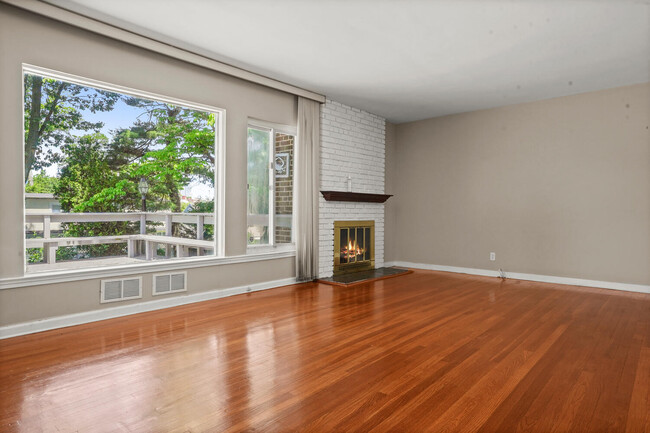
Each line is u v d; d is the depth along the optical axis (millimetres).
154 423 1769
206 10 3100
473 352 2691
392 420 1807
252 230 4785
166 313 3652
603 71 4418
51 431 1701
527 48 3799
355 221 6051
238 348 2746
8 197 2926
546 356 2625
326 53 3951
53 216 3438
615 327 3301
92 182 3695
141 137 4074
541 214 5535
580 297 4469
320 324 3334
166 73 3836
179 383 2184
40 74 3109
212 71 4227
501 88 5031
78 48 3250
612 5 2988
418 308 3908
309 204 5273
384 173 6645
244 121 4562
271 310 3793
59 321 3168
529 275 5625
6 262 2922
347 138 5863
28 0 2881
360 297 4402
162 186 4277
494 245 5945
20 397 2010
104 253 3789
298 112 5109
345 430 1720
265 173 4926
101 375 2283
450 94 5301
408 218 6871
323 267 5535
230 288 4441
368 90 5152
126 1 2965
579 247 5234
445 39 3607
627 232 4898
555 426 1765
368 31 3453
